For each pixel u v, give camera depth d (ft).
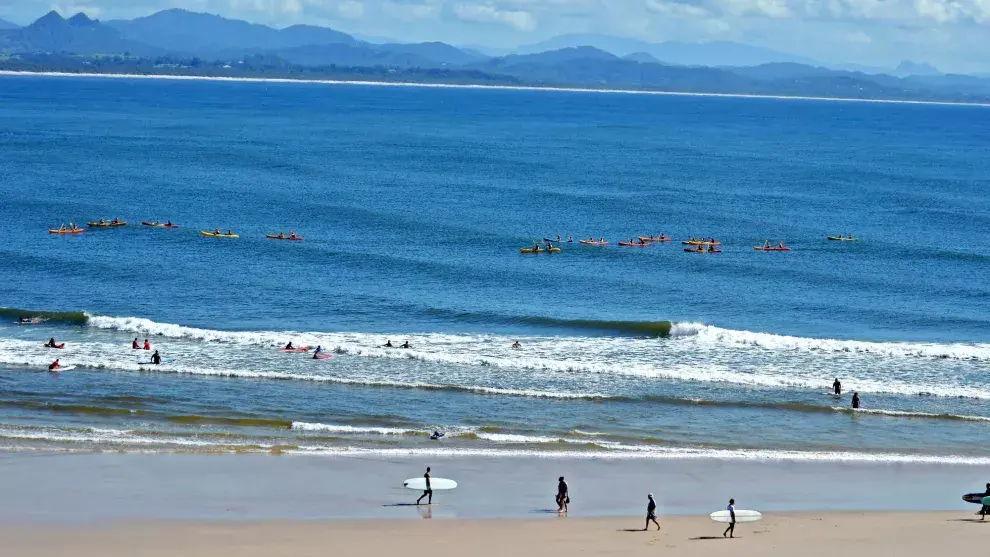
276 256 276.82
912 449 142.00
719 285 255.50
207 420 147.74
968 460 137.28
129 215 342.23
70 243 289.12
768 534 107.14
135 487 119.65
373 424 148.15
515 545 102.42
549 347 193.77
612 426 150.10
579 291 245.86
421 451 136.56
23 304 218.59
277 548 100.53
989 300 242.58
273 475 125.59
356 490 120.88
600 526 109.29
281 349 188.24
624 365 181.98
